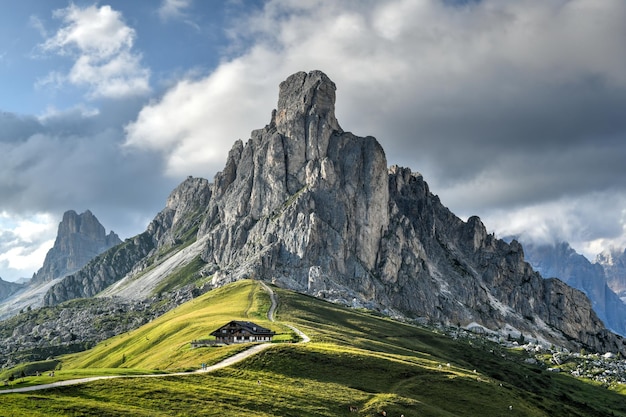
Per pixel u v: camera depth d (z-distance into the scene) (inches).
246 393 5196.9
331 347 7170.3
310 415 4975.4
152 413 4360.2
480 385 6870.1
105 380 5004.9
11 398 4256.9
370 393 5885.8
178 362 6673.2
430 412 5659.5
